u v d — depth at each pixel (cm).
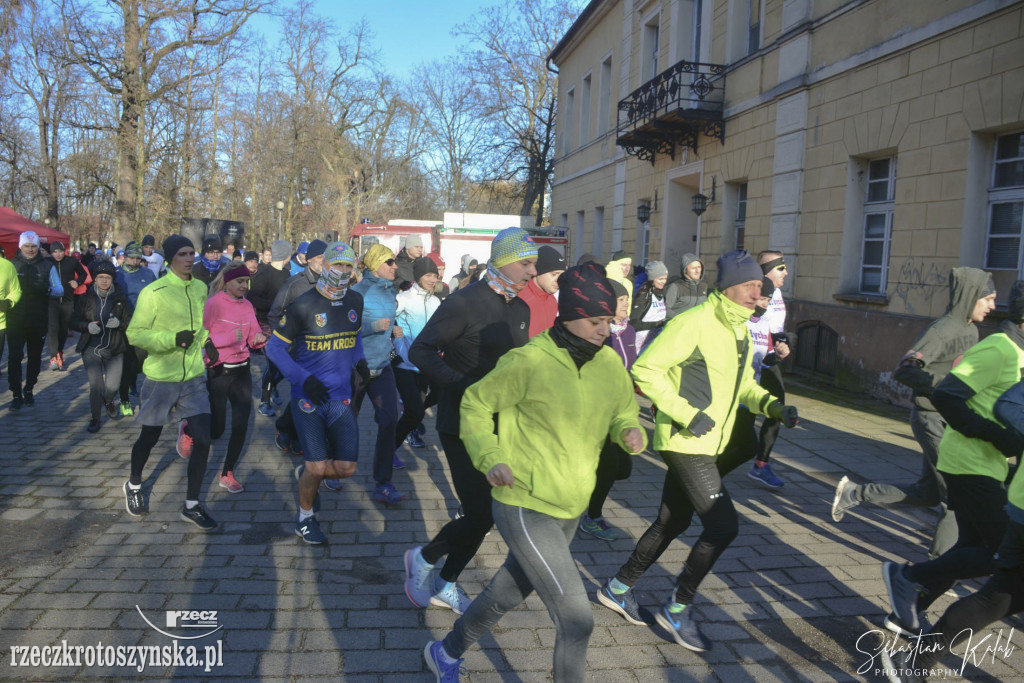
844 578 409
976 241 886
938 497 432
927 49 935
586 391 255
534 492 256
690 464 321
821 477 620
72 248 2923
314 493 431
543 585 247
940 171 916
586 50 2420
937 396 323
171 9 2338
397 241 2017
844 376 1083
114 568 390
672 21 1702
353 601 360
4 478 543
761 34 1325
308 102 3650
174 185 2589
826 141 1141
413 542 442
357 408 563
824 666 316
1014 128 838
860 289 1112
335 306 425
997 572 282
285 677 291
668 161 1756
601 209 2323
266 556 413
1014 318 322
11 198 2694
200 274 914
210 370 514
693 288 758
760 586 395
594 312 246
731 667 313
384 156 4241
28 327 789
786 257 1245
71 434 688
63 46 2289
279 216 3575
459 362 352
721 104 1473
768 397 327
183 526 457
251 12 2477
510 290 347
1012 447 308
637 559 346
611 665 312
